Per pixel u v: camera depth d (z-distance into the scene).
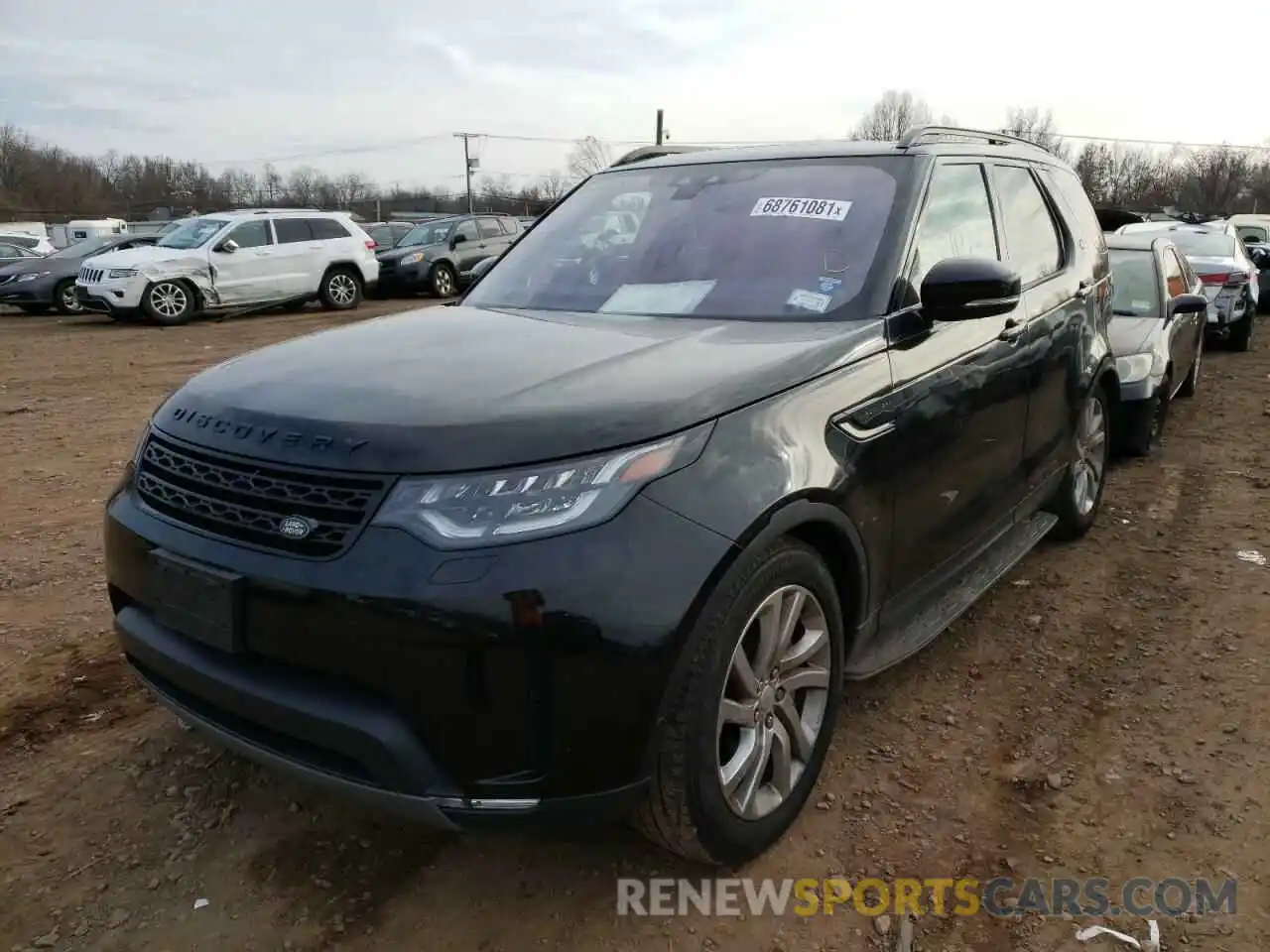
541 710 2.09
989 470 3.61
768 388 2.52
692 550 2.20
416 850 2.75
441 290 20.62
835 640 2.76
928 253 3.36
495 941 2.42
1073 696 3.55
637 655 2.11
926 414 3.06
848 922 2.47
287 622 2.18
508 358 2.67
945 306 2.99
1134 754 3.17
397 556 2.08
